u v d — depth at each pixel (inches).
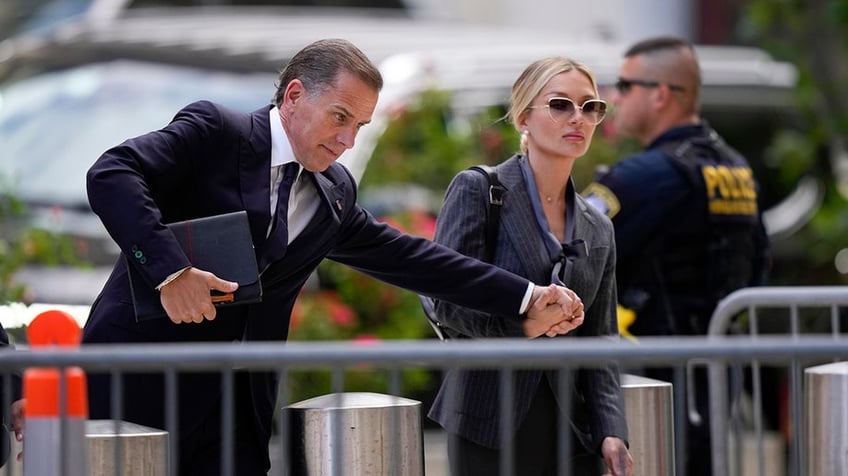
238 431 377.4
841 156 949.2
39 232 654.5
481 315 394.6
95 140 757.3
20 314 614.9
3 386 365.4
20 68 847.1
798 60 912.3
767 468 726.5
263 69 781.3
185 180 365.7
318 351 298.5
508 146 737.6
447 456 396.8
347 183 389.7
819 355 302.4
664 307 495.5
